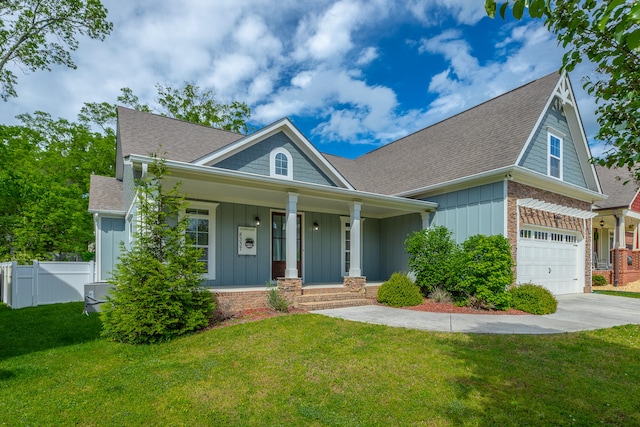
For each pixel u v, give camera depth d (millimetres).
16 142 21984
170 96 27891
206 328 6953
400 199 11422
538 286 9523
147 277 6504
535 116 11227
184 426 3361
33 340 6422
